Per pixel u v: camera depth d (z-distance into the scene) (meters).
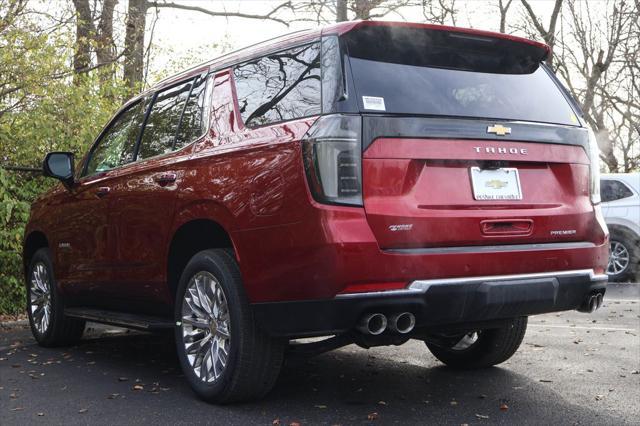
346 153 3.53
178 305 4.48
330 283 3.48
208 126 4.51
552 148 4.06
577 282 3.99
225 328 4.15
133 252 5.04
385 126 3.61
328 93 3.66
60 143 8.95
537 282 3.82
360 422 3.83
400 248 3.55
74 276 5.89
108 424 3.86
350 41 3.78
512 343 4.97
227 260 4.13
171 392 4.54
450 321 3.65
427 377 4.92
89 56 11.55
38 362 5.64
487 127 3.85
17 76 8.70
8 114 8.79
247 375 4.00
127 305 5.44
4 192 8.02
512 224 3.85
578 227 4.08
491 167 3.85
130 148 5.41
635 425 3.77
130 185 5.08
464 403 4.21
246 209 3.89
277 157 3.76
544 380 4.79
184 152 4.61
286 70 4.05
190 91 4.91
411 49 3.91
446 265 3.60
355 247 3.46
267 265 3.77
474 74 4.05
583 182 4.18
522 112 4.07
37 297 6.50
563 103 4.31
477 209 3.75
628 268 11.99
